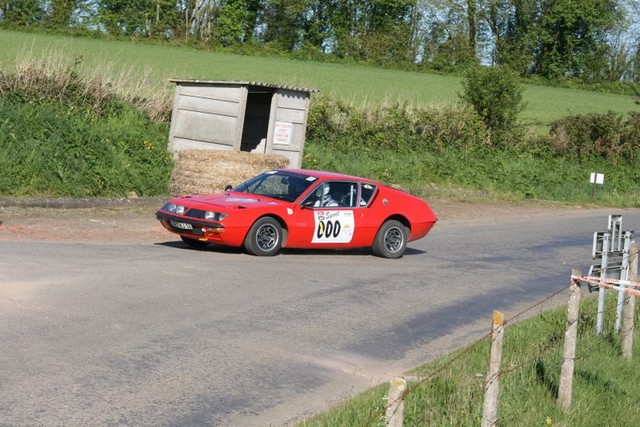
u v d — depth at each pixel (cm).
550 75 9381
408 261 1689
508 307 1362
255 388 840
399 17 9550
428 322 1202
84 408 731
